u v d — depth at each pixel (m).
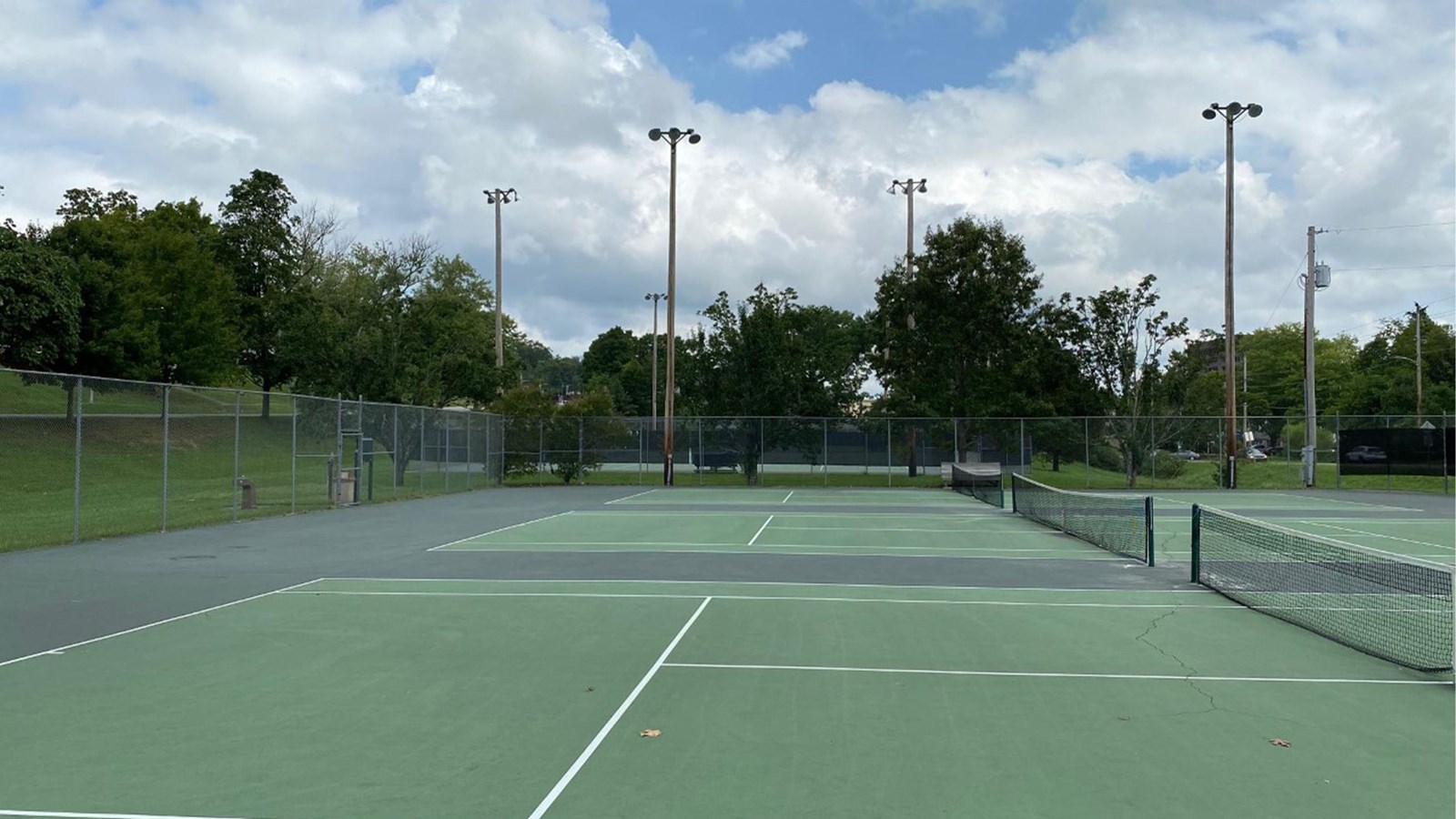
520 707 7.52
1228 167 39.28
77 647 9.55
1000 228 44.47
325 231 62.31
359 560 16.47
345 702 7.65
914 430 41.94
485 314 82.62
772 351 43.62
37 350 38.56
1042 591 13.46
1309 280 40.34
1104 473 41.53
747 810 5.47
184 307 48.12
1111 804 5.59
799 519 25.53
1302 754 6.52
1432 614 11.39
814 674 8.63
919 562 16.47
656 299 77.25
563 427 42.38
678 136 40.25
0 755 6.34
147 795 5.65
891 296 45.88
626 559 16.78
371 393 39.44
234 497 23.39
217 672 8.59
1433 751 6.61
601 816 5.37
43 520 22.52
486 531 21.52
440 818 5.33
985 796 5.71
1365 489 40.06
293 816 5.35
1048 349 45.03
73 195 58.12
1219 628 10.88
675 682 8.30
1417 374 67.69
